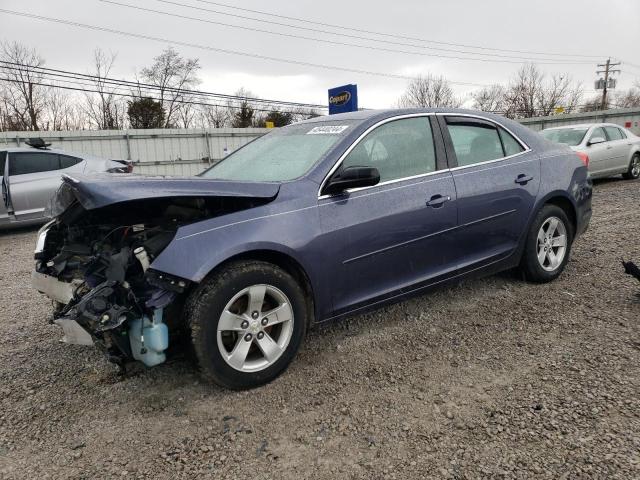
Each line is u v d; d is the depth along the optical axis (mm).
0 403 2963
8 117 33344
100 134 19203
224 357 2832
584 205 4754
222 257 2754
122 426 2682
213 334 2768
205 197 2803
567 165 4629
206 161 21812
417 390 2906
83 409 2865
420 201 3545
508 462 2232
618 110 28344
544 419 2527
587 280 4609
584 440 2340
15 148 9273
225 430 2604
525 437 2398
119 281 2711
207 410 2797
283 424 2635
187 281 2686
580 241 6105
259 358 3033
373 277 3387
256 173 3576
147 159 20391
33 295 5199
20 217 9094
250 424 2648
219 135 21938
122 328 2740
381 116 3623
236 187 2953
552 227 4520
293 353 3094
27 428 2693
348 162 3346
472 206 3842
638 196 9625
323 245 3113
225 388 2918
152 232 2988
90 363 3455
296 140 3795
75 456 2441
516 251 4270
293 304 3041
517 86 54344
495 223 4027
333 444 2449
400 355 3365
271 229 2943
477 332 3654
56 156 9633
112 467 2348
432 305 4230
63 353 3645
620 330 3502
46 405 2922
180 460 2379
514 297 4285
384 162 3518
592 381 2854
